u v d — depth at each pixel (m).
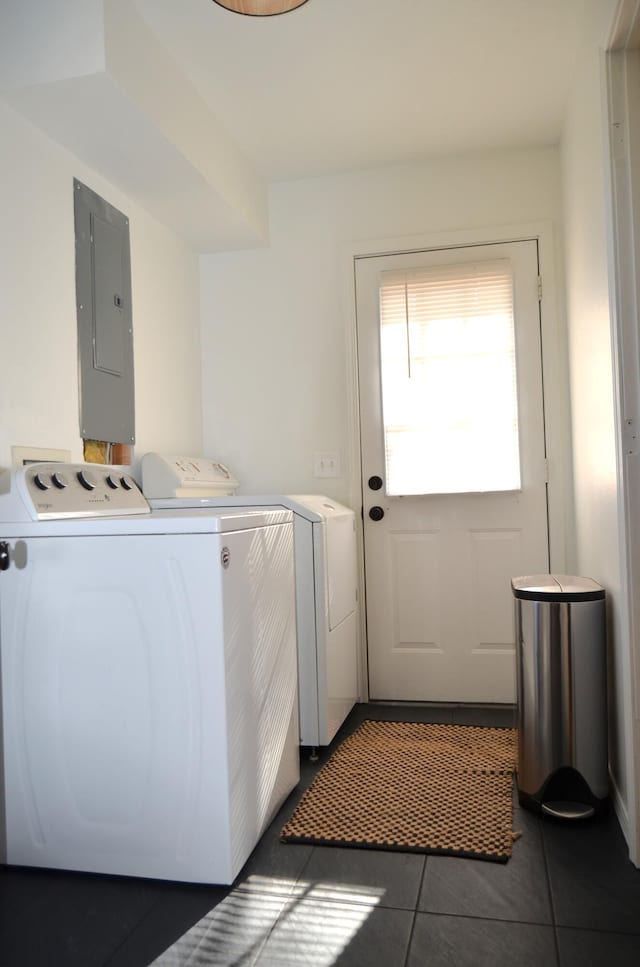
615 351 1.99
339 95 2.79
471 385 3.33
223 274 3.64
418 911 1.68
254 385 3.60
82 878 1.86
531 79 2.75
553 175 3.30
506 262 3.31
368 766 2.57
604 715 2.13
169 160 2.58
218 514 2.01
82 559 1.86
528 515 3.30
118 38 2.10
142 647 1.82
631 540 1.94
